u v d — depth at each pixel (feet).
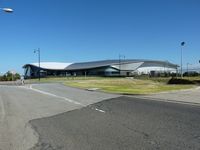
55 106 59.82
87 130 33.68
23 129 35.37
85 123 38.50
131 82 190.29
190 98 70.95
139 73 447.83
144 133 31.42
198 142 27.12
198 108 53.06
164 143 26.91
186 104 60.23
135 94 86.07
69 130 33.99
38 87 146.00
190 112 47.52
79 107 57.26
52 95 90.12
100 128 34.76
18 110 54.03
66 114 47.80
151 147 25.57
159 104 60.39
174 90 96.48
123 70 469.57
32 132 33.42
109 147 25.86
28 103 66.69
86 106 58.70
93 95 88.07
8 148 26.40
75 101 69.62
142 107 55.11
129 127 34.96
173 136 29.73
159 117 42.37
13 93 102.27
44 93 100.12
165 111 48.93
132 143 27.12
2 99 77.97
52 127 36.22
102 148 25.58
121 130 33.24
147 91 95.14
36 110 53.83
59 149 25.66
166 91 92.94
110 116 44.16
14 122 40.60
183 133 31.14
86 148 25.71
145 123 37.52
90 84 166.30
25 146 27.04
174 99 69.51
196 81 148.25
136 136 30.01
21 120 42.29
